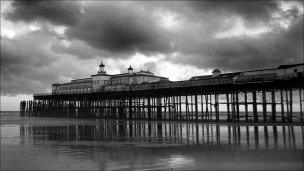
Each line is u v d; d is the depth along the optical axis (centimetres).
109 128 4975
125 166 1794
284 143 2523
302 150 2130
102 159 2031
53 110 10625
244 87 5150
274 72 5016
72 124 6312
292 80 4481
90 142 3056
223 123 5300
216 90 5734
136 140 3184
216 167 1647
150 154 2202
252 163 1703
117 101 9519
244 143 2622
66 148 2611
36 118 9862
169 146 2622
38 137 3647
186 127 4791
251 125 4678
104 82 9594
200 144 2675
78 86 10419
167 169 1675
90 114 9269
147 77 8981
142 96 7531
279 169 1541
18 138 3538
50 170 1719
